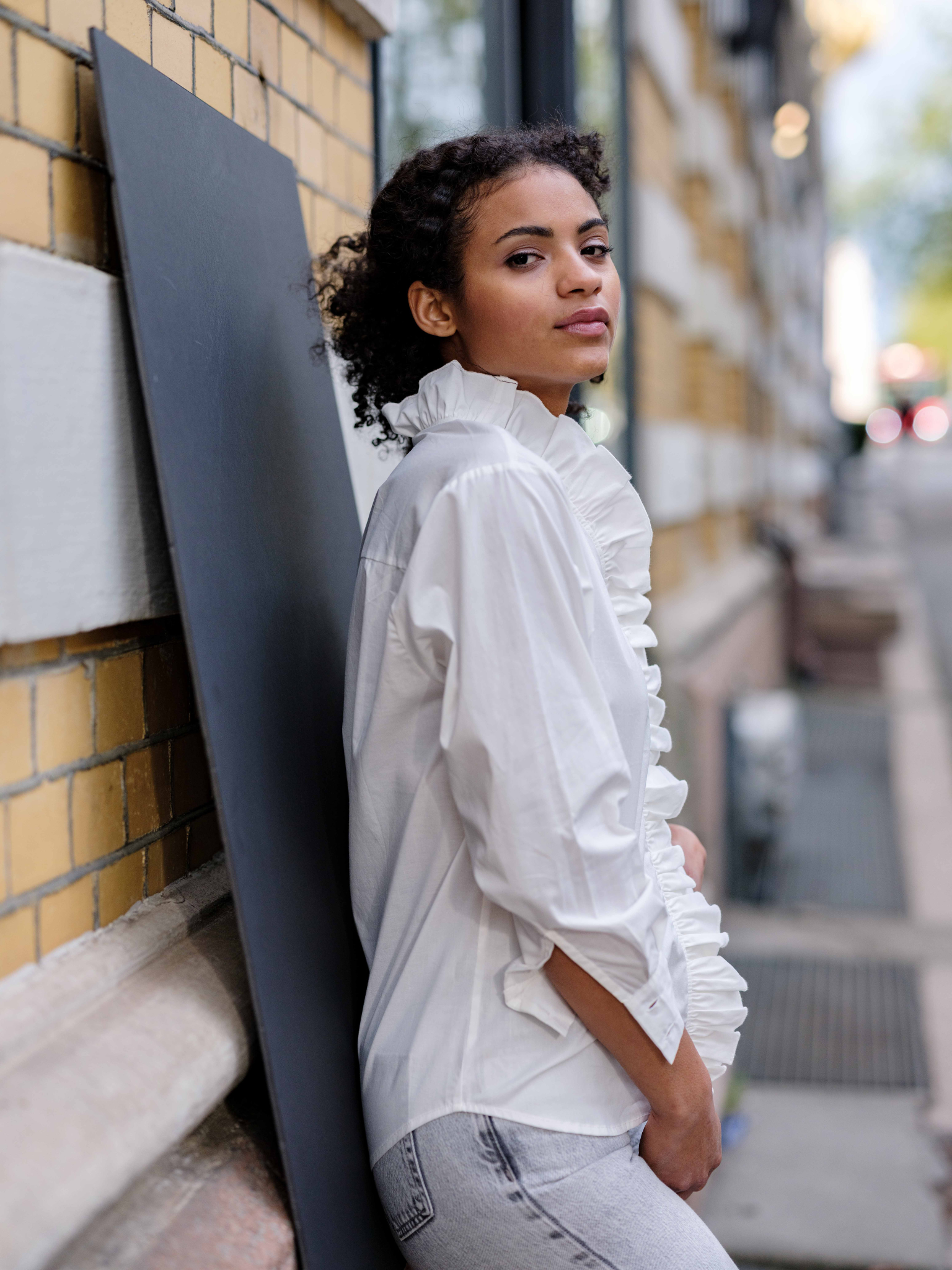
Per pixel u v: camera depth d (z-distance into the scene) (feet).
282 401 4.96
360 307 4.90
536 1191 3.79
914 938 16.53
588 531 4.31
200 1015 3.77
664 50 17.07
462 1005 3.94
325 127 6.28
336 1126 4.13
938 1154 11.42
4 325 3.31
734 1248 9.99
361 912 4.43
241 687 4.08
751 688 22.58
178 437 3.90
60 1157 2.92
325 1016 4.26
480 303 4.32
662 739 4.61
